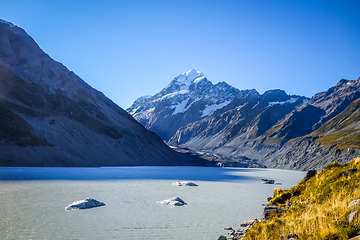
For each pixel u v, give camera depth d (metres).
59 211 39.25
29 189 60.97
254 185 94.19
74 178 91.62
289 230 19.72
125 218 36.41
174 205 47.72
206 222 35.56
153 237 28.53
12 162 126.50
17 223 31.62
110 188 69.75
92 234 28.72
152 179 103.81
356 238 14.91
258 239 20.84
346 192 22.38
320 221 18.48
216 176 141.62
